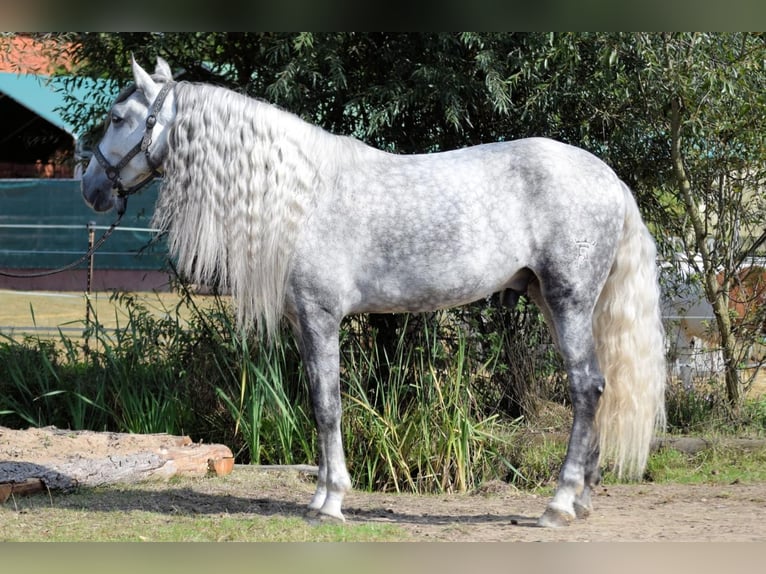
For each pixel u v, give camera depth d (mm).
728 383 10133
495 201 6371
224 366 9398
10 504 6910
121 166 6867
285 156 6402
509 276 6473
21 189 22688
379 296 6465
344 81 8961
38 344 10500
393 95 8961
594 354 6473
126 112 6824
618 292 6598
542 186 6359
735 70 9102
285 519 6570
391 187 6410
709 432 9469
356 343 9125
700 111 9227
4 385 9875
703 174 10023
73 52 10562
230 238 6430
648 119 9703
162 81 6836
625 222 6621
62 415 9648
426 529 6402
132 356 9641
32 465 7316
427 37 9148
